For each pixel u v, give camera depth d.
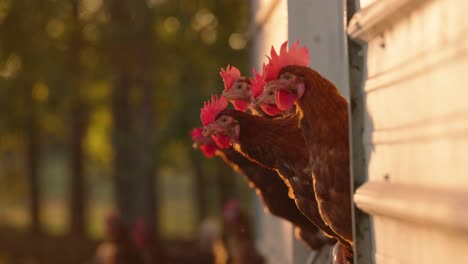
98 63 20.61
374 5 3.36
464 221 2.26
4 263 21.80
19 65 20.25
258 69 8.95
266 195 5.48
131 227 19.16
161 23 19.42
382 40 3.31
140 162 18.84
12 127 20.91
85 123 24.66
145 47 18.86
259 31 8.74
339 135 3.69
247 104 4.85
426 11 2.73
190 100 18.33
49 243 21.70
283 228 6.85
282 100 3.70
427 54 2.71
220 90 18.58
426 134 2.71
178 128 18.36
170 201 50.62
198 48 19.61
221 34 19.52
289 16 5.32
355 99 3.65
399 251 3.14
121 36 18.39
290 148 4.19
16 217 36.12
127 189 19.42
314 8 5.24
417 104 2.83
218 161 20.50
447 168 2.51
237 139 4.31
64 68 19.80
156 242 13.73
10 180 31.25
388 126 3.23
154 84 20.05
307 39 5.24
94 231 37.03
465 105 2.34
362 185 3.56
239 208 10.30
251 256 10.12
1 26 19.97
